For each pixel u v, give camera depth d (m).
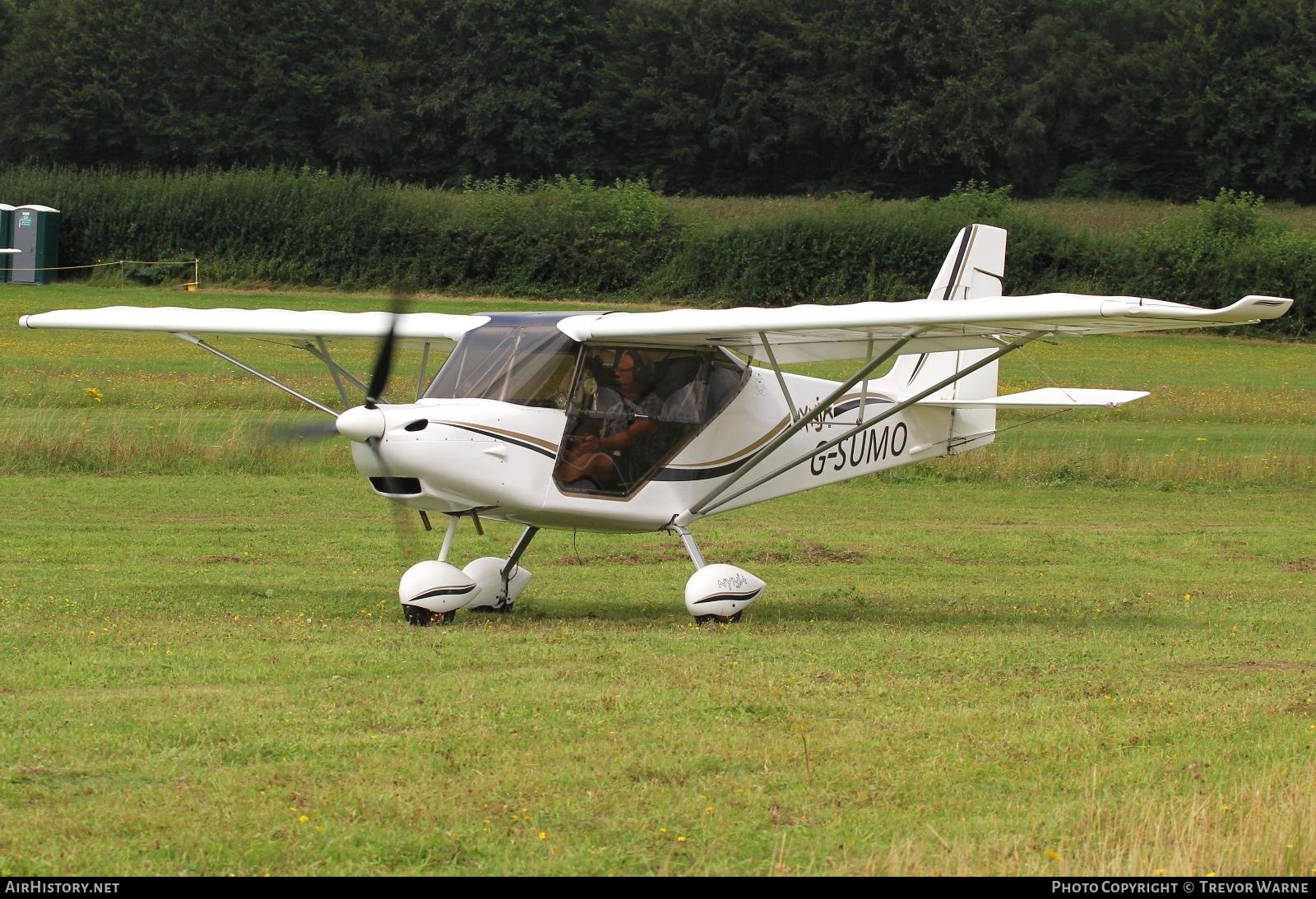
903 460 20.52
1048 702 12.28
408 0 121.12
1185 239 77.00
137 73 115.06
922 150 115.25
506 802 9.12
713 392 17.56
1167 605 19.02
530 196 87.25
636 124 121.62
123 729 10.52
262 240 84.81
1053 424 40.97
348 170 118.38
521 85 120.31
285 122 116.38
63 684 12.03
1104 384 51.06
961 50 116.44
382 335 17.88
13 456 29.38
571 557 22.39
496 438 15.70
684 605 18.28
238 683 12.25
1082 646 15.29
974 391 21.05
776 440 17.44
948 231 79.62
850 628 16.52
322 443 31.75
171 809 8.82
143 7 115.31
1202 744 11.00
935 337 15.91
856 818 9.06
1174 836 8.62
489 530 24.94
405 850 8.32
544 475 16.09
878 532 25.78
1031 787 9.80
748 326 15.52
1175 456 34.03
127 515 24.89
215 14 116.56
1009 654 14.58
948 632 16.38
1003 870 8.14
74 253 85.19
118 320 18.88
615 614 17.48
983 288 20.38
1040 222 80.81
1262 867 8.23
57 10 114.56
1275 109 113.25
